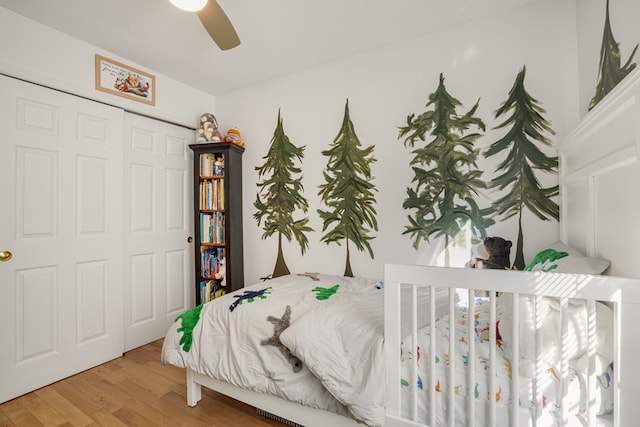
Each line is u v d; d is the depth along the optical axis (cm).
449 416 109
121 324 233
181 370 211
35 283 189
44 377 190
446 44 203
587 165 133
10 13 177
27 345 184
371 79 229
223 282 275
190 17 185
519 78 183
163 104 263
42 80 189
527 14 181
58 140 199
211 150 272
